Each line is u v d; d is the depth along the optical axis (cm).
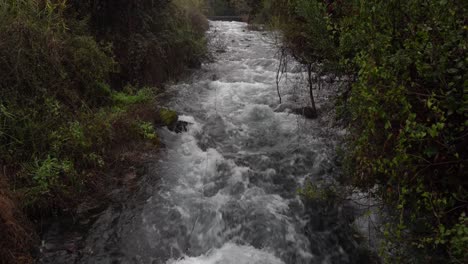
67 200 436
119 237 416
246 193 516
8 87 464
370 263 407
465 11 238
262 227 460
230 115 755
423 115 258
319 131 666
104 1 696
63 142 473
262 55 1193
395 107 262
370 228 429
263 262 416
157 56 849
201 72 1014
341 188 469
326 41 483
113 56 677
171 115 674
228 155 605
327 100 718
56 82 529
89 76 594
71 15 639
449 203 253
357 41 326
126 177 511
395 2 277
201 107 781
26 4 530
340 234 450
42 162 438
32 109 470
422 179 253
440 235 248
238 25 1816
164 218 454
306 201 497
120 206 459
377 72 259
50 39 526
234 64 1102
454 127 246
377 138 295
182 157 585
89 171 485
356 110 320
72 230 412
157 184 510
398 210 306
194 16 1298
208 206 482
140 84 781
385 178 329
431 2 252
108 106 628
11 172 417
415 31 269
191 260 412
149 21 862
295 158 598
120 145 559
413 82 251
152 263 397
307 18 500
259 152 620
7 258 334
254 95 854
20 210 387
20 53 475
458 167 251
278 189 530
